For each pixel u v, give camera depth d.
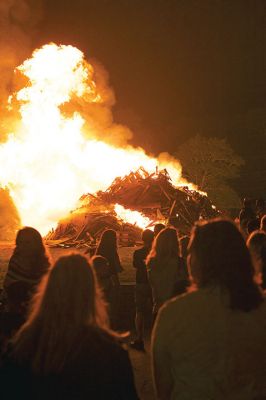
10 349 2.60
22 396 2.47
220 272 2.78
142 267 7.72
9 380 2.50
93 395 2.47
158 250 6.12
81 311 2.57
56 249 18.14
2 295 4.89
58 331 2.53
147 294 7.76
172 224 20.70
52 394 2.46
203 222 2.95
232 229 2.87
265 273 4.84
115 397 2.51
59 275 2.60
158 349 2.77
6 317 4.13
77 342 2.52
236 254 2.80
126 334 2.80
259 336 2.74
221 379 2.70
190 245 2.92
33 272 4.93
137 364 7.21
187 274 6.12
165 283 6.08
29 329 2.59
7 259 15.56
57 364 2.48
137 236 19.69
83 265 2.65
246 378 2.72
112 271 7.91
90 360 2.50
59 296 2.56
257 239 5.04
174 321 2.75
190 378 2.71
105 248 7.99
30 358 2.51
